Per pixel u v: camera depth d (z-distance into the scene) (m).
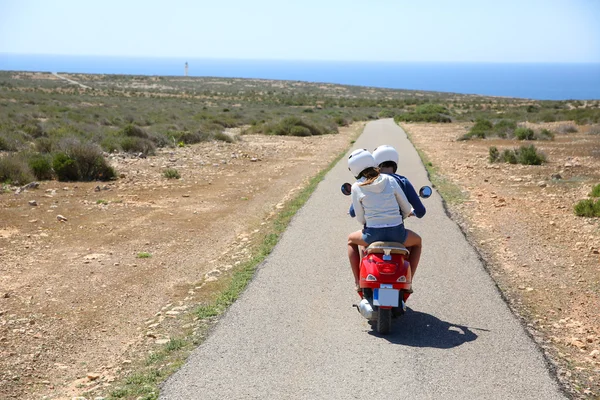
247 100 96.62
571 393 4.38
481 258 8.01
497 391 4.39
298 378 4.62
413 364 4.84
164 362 5.10
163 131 30.70
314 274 7.34
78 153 15.87
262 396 4.34
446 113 63.84
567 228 10.16
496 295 6.55
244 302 6.38
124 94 95.88
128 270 8.20
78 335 6.05
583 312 6.25
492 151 20.59
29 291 7.34
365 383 4.52
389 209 5.52
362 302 5.47
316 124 37.84
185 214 11.77
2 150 20.80
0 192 13.64
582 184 15.13
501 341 5.32
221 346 5.24
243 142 28.39
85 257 8.80
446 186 14.70
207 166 19.05
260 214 11.74
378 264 5.30
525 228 10.09
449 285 6.88
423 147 26.44
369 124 46.31
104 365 5.31
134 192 14.12
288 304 6.30
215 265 8.34
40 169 15.62
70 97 69.25
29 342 5.85
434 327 5.65
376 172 5.61
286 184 15.61
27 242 9.56
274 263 7.83
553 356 5.08
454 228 9.77
